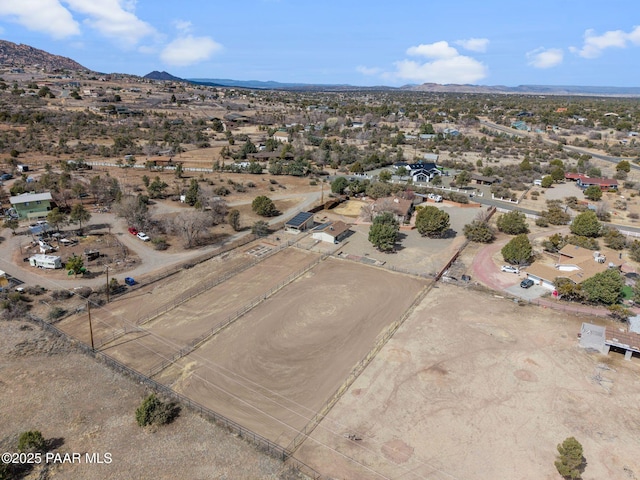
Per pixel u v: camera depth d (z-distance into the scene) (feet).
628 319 147.13
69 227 219.82
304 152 420.77
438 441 97.76
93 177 287.69
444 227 224.94
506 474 89.81
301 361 125.18
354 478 87.97
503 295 166.50
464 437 98.99
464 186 342.44
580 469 91.35
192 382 115.03
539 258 203.62
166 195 277.85
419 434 99.60
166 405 103.76
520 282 178.40
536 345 134.51
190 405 106.42
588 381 118.52
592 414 106.83
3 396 106.63
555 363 125.90
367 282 175.73
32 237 205.67
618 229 247.91
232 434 98.53
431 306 157.48
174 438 96.78
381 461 92.17
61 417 101.40
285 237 224.94
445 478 88.63
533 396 112.57
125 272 177.17
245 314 149.69
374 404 108.68
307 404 108.37
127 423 100.78
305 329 141.38
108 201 260.01
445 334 139.74
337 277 180.04
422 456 93.71
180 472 88.07
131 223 219.20
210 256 197.16
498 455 94.43
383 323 145.69
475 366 123.85
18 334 132.46
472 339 137.08
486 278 181.98
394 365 123.75
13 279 165.17
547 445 97.40
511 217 235.61
